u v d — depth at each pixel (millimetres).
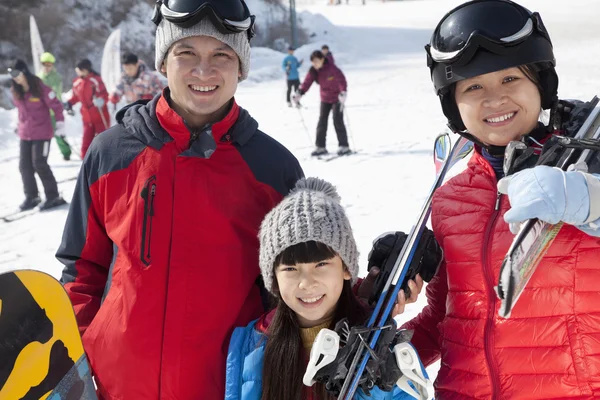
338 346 1552
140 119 1874
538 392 1440
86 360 1685
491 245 1513
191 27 1755
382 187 6340
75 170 8289
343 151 8234
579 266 1407
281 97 14508
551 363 1431
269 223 1720
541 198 1215
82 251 1965
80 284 1949
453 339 1591
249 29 1874
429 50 1590
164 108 1837
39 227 5984
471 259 1547
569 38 22328
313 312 1677
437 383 1650
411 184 6367
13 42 20656
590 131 1387
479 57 1464
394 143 8602
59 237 5621
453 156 1753
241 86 17031
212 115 1886
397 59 21469
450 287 1614
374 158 7777
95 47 21734
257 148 1902
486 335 1497
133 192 1828
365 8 42562
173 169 1822
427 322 1843
